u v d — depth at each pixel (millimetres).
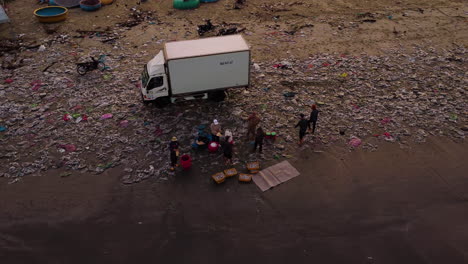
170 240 12523
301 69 21984
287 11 29516
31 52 23797
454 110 18328
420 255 11977
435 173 15055
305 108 18547
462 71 21469
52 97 19422
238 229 12875
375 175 14992
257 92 19859
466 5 30016
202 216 13352
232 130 17188
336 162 15594
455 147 16281
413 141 16625
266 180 14680
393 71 21641
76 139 16719
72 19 28125
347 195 14148
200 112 18406
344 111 18406
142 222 13164
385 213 13422
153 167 15258
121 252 12156
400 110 18391
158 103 18141
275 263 11758
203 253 12086
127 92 19844
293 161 15625
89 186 14531
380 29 26531
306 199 13977
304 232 12758
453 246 12234
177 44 17359
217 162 15562
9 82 20656
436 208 13586
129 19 28203
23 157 15781
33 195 14180
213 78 17406
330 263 11750
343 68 22000
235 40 17703
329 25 27203
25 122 17688
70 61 22797
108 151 16078
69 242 12508
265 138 16688
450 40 25000
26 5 30531
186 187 14461
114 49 24125
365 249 12188
